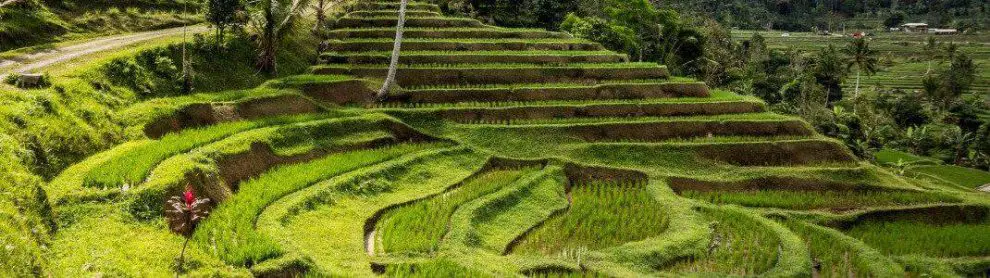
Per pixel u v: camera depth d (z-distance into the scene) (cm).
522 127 3369
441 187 2728
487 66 4153
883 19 18125
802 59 10062
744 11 16950
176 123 2730
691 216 2605
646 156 3225
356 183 2533
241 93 3203
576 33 6003
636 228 2469
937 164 5584
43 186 1819
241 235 1900
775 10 18375
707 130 3584
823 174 3203
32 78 2325
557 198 2734
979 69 11831
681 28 7081
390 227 2227
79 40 3350
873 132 6166
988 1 18300
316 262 1848
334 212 2272
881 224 2798
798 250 2284
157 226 1823
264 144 2670
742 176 3138
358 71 3900
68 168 2039
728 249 2323
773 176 3136
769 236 2442
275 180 2450
